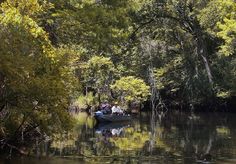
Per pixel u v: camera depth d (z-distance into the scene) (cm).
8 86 1820
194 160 2095
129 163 1991
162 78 5741
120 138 2906
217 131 3375
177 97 5916
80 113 5391
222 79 5475
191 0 5491
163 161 2059
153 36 5775
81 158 2038
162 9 5584
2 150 1941
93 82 5441
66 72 1991
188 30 5734
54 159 1938
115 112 4372
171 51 5838
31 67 1786
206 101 5662
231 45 4044
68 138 2480
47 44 1908
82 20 2403
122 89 5372
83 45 2630
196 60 5688
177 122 4209
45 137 2269
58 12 2364
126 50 5428
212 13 4956
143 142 2706
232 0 3603
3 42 1752
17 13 1791
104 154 2195
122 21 2522
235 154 2278
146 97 5572
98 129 3528
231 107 5653
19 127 1919
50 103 1895
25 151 2019
